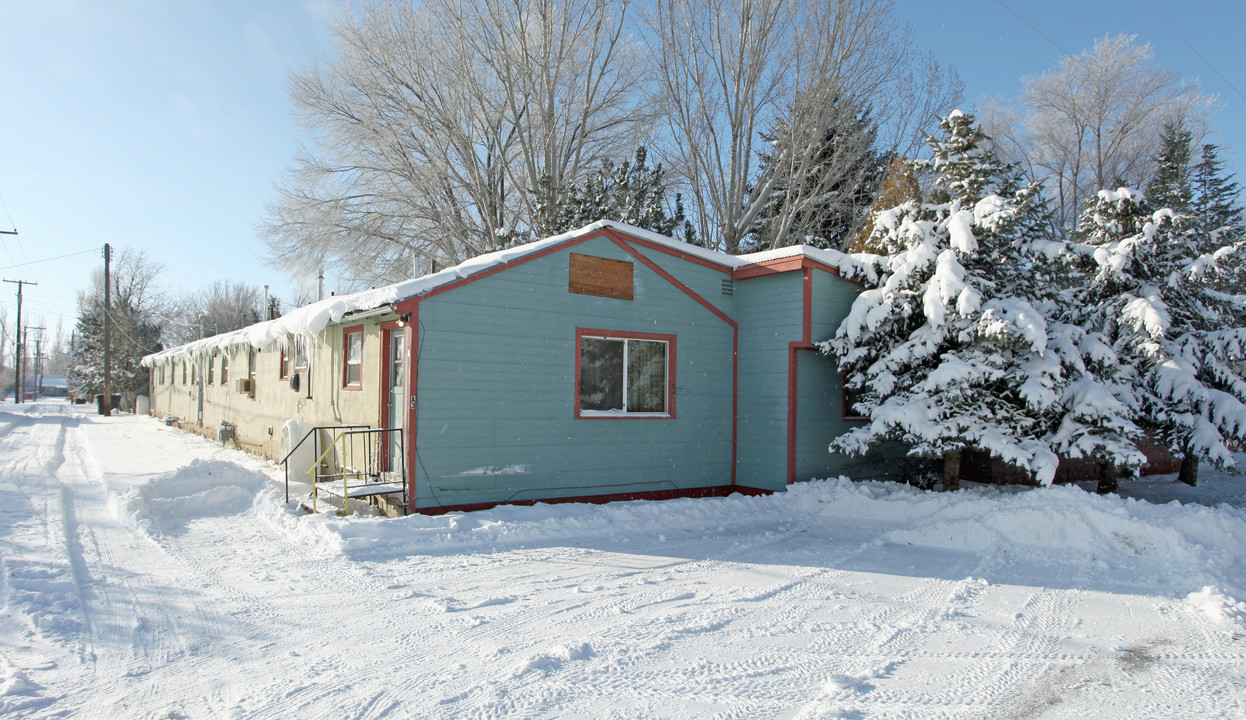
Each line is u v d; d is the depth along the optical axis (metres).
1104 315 11.56
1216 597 5.72
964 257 9.88
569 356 9.94
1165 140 26.72
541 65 24.66
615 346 10.55
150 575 6.14
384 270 26.55
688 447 11.09
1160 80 29.55
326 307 9.51
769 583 6.27
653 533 8.38
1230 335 11.41
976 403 9.61
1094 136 30.83
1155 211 11.96
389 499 8.84
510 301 9.40
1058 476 13.16
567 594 5.78
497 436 9.23
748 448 11.41
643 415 10.63
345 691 3.81
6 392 70.12
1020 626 5.17
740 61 22.20
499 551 7.27
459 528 7.79
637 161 21.17
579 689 3.87
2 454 15.25
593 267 10.22
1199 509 7.85
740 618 5.24
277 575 6.21
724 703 3.72
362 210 25.80
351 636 4.71
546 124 24.77
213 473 10.05
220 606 5.33
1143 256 11.43
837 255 10.85
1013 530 7.99
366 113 24.86
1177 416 11.23
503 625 4.97
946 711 3.69
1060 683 4.11
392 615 5.16
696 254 11.20
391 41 24.64
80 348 47.56
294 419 12.51
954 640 4.84
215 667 4.16
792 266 10.70
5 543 6.88
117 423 27.42
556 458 9.74
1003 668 4.32
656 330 10.80
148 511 8.59
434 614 5.20
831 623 5.16
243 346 16.89
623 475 10.38
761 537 8.33
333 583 5.98
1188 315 11.80
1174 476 14.70
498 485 9.22
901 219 10.55
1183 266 11.44
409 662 4.25
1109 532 7.54
